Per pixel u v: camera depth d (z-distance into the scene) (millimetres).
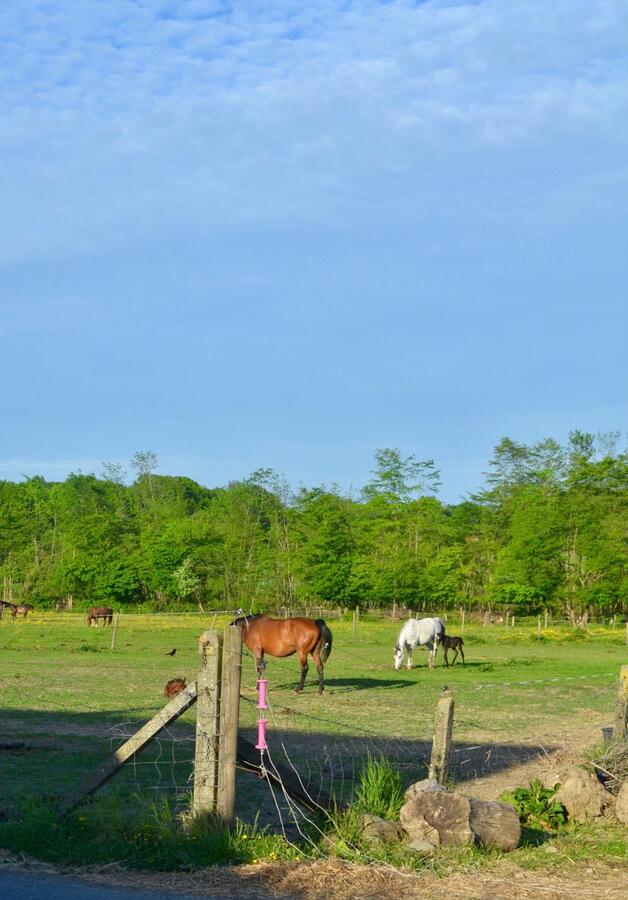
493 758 13820
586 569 73750
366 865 8344
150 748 14250
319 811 9469
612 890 7953
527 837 9500
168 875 8008
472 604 81688
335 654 40469
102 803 9336
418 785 9477
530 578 73188
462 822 8914
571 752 12461
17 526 98688
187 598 82125
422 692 24141
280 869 8148
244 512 92562
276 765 9336
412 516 88375
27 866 8117
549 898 7719
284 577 80750
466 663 35938
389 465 93250
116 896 7426
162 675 26359
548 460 99875
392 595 75375
